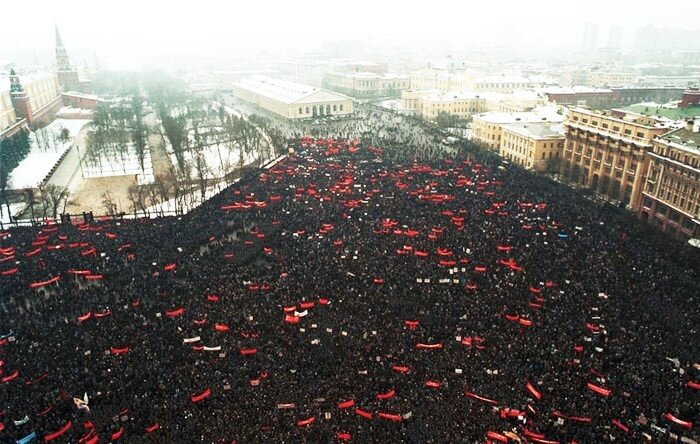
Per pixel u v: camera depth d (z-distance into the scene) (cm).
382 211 14638
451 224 13762
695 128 15650
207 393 7606
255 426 7044
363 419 7219
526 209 15062
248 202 15812
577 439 6762
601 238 13200
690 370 8138
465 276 10956
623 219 15412
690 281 11088
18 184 19462
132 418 7200
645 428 6944
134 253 12325
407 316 9600
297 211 14912
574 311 9669
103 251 12312
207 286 10650
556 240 12875
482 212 14662
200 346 8781
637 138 17188
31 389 7694
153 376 8038
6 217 16738
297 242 12800
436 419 7200
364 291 10431
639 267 11550
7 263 11819
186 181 19188
